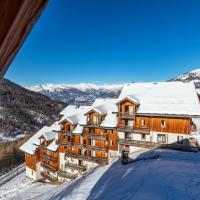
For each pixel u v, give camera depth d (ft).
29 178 169.48
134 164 108.47
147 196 66.23
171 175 81.76
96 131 143.13
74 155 145.38
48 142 161.68
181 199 62.44
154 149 124.57
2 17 3.95
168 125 123.75
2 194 143.64
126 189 74.84
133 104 130.31
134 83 150.30
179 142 121.39
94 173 112.06
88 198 80.02
